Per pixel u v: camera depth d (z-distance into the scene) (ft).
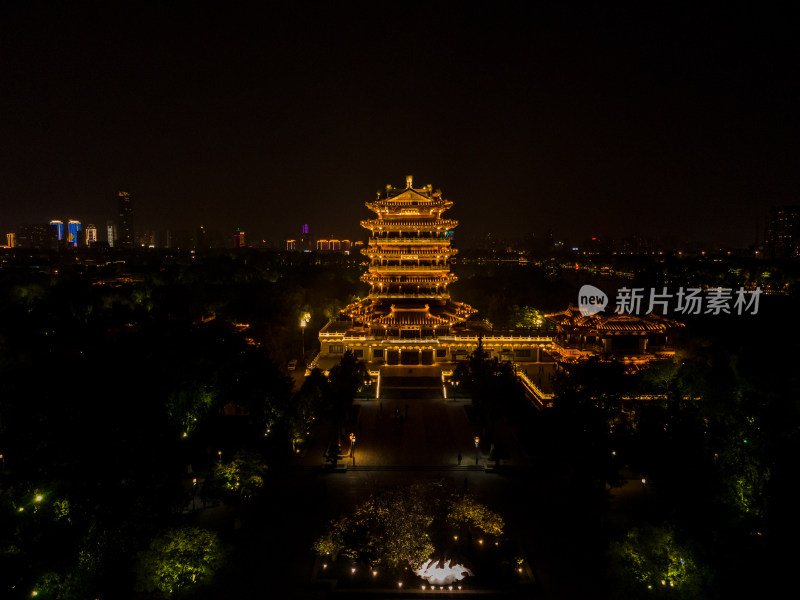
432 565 163.73
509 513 201.77
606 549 179.11
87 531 145.69
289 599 157.38
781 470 143.54
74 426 166.50
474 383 290.97
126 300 433.07
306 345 460.96
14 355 273.33
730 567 135.13
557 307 563.48
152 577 144.05
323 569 168.14
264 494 215.10
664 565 146.51
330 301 534.78
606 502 207.92
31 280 483.92
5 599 131.54
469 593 159.53
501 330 421.18
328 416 263.70
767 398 192.24
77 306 390.83
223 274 592.19
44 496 152.46
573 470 229.25
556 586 162.91
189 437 221.87
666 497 171.42
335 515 199.41
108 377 189.67
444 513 178.70
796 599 123.75
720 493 157.58
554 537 186.91
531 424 279.49
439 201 403.54
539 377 345.92
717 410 203.31
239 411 268.82
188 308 390.63
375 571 166.50
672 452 181.47
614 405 231.09
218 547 161.38
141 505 157.69
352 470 235.40
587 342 349.00
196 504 204.33
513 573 166.81
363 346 386.73
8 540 143.13
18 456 166.20
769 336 314.76
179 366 217.77
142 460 167.53
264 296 456.04
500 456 240.94
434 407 311.88
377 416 297.74
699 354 297.74
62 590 136.15
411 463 240.94
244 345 272.92
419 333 390.01
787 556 128.98
